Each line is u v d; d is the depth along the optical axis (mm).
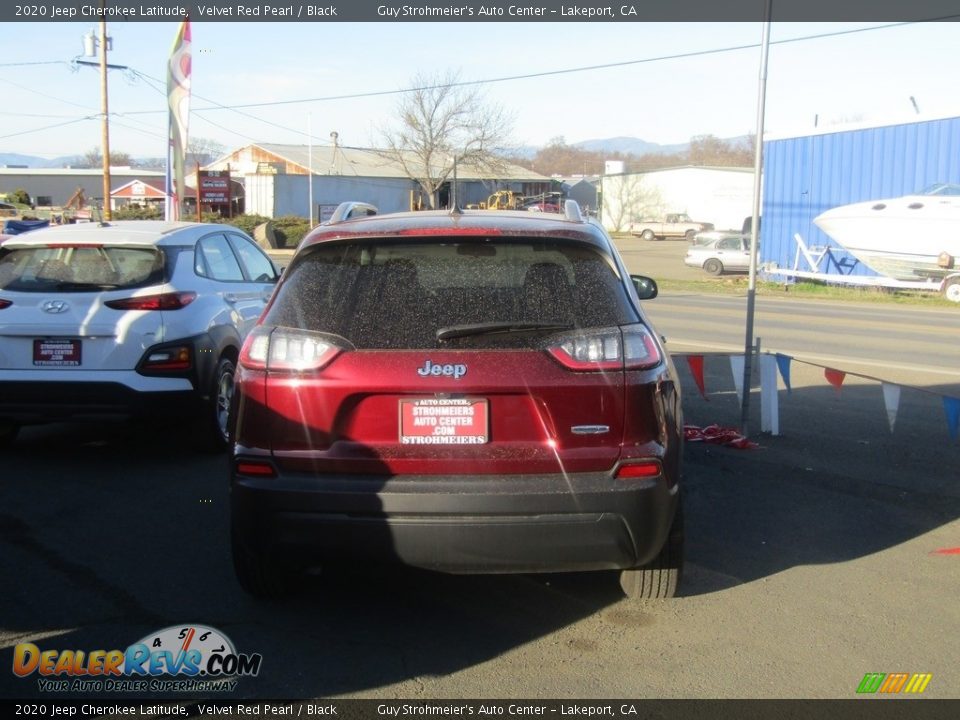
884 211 27203
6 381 6809
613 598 4816
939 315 21484
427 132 56562
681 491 4496
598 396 4074
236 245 8656
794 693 3848
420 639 4348
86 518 6016
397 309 4199
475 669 4059
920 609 4684
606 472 4078
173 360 6965
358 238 4379
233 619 4562
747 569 5207
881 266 27719
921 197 26734
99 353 6840
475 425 4070
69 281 7039
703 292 28328
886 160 29031
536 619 4566
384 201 60938
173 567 5203
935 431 8414
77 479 6902
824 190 30453
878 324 18906
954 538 5727
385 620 4559
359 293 4262
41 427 8594
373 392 4074
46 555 5367
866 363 12938
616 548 4082
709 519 6043
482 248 4387
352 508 4039
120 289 6957
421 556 4059
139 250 7223
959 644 4293
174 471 7141
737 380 8367
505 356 4066
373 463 4066
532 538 4012
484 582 5027
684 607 4699
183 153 20781
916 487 6750
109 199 36719
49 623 4496
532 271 4324
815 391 10375
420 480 4051
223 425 7605
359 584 5004
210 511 6172
